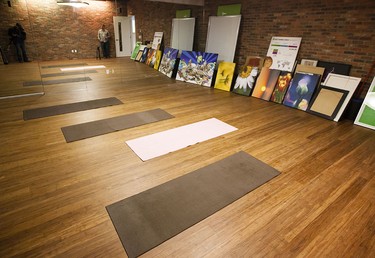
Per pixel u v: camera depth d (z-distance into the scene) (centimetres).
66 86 599
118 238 173
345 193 228
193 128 365
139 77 722
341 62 444
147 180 240
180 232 180
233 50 629
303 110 457
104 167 261
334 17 436
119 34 693
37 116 402
